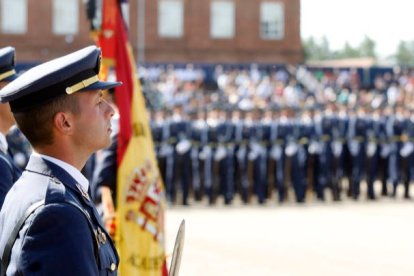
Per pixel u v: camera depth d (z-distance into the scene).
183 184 24.55
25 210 3.84
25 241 3.74
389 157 26.22
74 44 53.69
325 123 25.62
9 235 3.86
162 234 8.68
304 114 25.75
